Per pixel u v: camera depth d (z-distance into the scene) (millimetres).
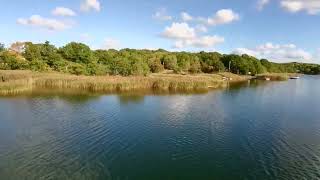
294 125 40812
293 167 26500
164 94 67625
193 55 173750
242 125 40219
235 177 24500
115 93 66500
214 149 30641
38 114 43531
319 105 57500
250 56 180375
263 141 33531
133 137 33969
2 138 32469
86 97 59500
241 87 91375
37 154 28141
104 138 33312
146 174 24625
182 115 45531
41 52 118688
